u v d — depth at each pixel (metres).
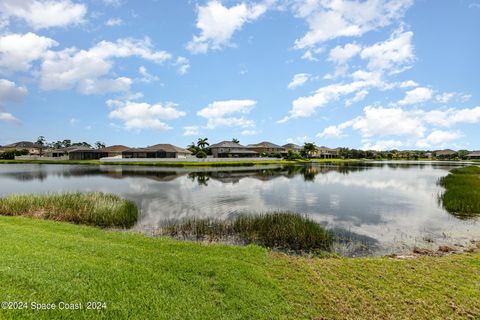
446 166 78.12
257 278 7.16
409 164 90.94
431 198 24.80
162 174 45.16
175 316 5.47
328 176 45.16
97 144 149.12
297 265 8.42
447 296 6.71
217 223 14.81
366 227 15.10
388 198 24.77
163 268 7.37
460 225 15.52
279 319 5.63
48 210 15.50
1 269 6.35
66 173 46.56
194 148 102.81
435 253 10.95
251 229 13.30
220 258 8.44
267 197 24.58
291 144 144.50
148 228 14.27
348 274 7.86
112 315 5.34
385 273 7.98
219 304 5.98
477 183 29.70
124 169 54.72
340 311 6.01
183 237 12.70
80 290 5.96
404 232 14.12
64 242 8.91
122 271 6.99
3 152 107.31
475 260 9.22
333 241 12.49
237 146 100.44
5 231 9.92
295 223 13.20
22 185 31.89
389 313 5.99
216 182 35.12
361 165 81.62
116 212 15.54
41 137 136.62
